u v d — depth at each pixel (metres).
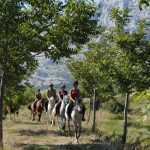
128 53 18.09
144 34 17.88
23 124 29.39
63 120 24.06
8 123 30.41
